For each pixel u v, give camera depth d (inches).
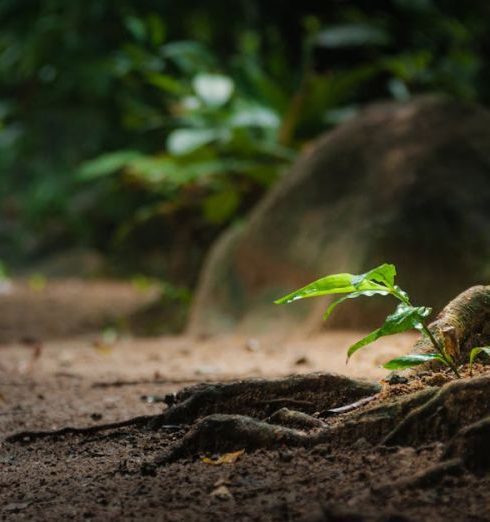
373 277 143.7
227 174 494.9
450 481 114.1
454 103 359.9
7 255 911.7
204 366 265.0
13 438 172.1
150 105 747.4
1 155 960.9
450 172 335.3
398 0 654.5
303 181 362.0
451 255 318.0
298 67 735.1
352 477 121.3
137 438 160.7
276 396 154.6
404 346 267.9
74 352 333.1
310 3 741.9
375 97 668.7
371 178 344.2
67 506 125.6
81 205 889.5
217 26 787.4
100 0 804.0
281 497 118.1
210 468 133.5
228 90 491.8
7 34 901.8
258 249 364.2
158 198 809.5
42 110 923.4
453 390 127.0
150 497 125.0
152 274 786.8
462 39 657.0
